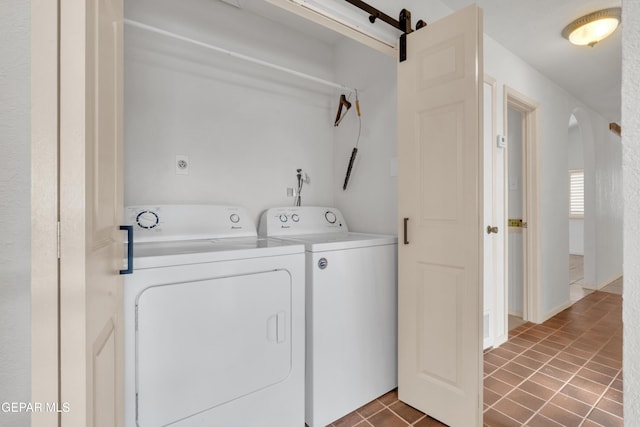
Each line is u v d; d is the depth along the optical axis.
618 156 5.04
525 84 2.83
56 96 0.51
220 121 2.03
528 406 1.69
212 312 1.22
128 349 1.04
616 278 4.80
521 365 2.15
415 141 1.65
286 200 2.32
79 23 0.53
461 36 1.45
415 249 1.66
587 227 4.20
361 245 1.70
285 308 1.43
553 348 2.41
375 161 2.20
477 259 1.41
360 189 2.32
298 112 2.39
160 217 1.65
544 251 3.02
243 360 1.29
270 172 2.25
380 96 2.16
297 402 1.47
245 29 2.13
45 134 0.50
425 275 1.62
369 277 1.73
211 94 1.99
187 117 1.90
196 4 1.94
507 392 1.82
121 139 0.92
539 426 1.54
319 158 2.50
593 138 4.13
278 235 2.01
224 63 2.04
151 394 1.08
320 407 1.53
